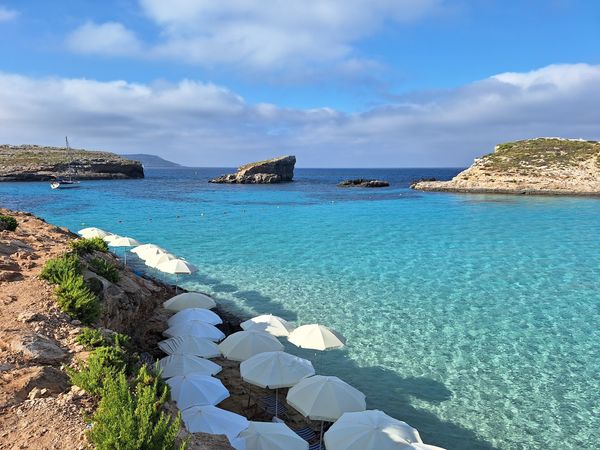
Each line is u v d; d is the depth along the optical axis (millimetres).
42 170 141000
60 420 6449
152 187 116500
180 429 6711
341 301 22234
